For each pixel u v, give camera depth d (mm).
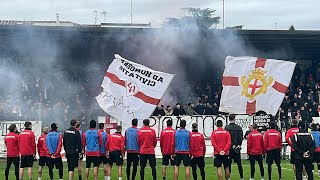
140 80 17719
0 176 18156
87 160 15859
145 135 15641
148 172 19312
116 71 17828
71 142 15438
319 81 31219
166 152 15852
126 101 17719
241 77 18031
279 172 16547
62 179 16422
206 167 20578
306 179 17297
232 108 18109
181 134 15578
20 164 16719
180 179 17516
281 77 18000
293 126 16516
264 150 16469
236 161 16219
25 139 15922
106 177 16172
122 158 15961
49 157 15992
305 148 14625
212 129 23750
